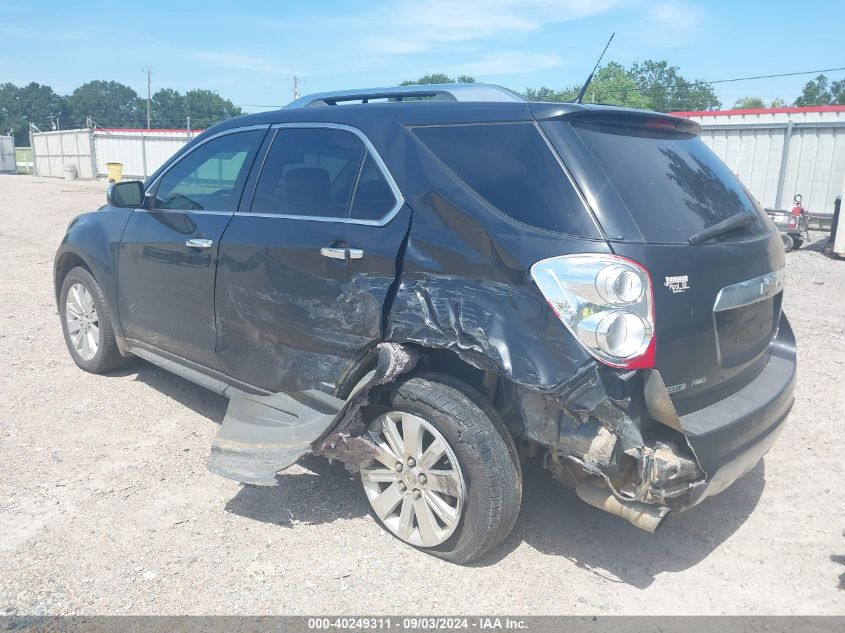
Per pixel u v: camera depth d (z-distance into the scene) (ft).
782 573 10.74
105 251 16.52
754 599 10.12
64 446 14.16
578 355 8.95
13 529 11.24
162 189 15.55
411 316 10.32
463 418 9.93
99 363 17.75
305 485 12.99
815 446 15.02
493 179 10.14
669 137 11.37
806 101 280.10
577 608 9.82
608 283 8.82
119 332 16.74
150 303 15.31
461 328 9.76
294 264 11.93
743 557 11.15
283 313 12.14
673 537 11.65
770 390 11.04
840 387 18.33
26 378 17.83
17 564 10.37
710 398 10.23
